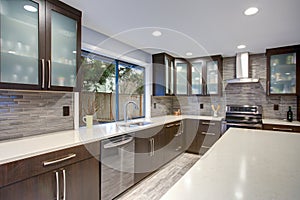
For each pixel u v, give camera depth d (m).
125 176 2.29
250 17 1.99
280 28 2.30
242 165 1.04
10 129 1.67
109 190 2.03
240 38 2.69
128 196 2.23
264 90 3.62
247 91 3.78
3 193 1.16
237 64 3.65
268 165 1.04
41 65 1.56
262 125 3.20
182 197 0.69
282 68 3.20
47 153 1.39
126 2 1.71
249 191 0.74
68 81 1.82
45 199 1.38
